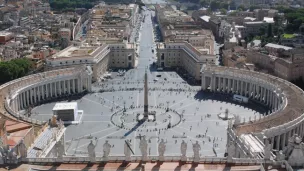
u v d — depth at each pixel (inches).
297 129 7455.7
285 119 7406.5
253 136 6378.0
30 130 6284.5
